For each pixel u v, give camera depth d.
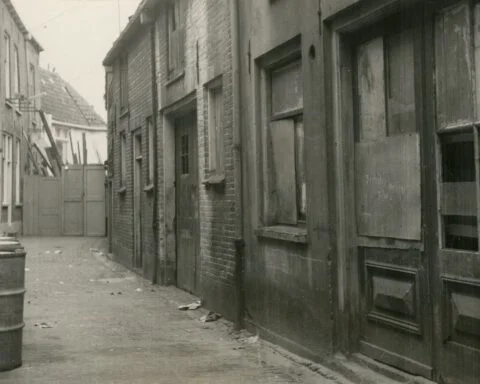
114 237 18.72
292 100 6.98
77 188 27.72
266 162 7.56
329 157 5.89
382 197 5.39
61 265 16.81
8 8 23.52
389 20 5.32
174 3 11.63
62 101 40.62
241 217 8.07
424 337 4.91
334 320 5.85
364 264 5.71
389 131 5.35
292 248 6.69
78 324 8.62
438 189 4.73
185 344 7.34
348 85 5.86
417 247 4.96
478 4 4.34
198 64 9.92
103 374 6.02
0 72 21.75
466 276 4.44
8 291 6.16
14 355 6.23
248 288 7.96
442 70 4.68
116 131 18.22
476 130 4.36
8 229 16.66
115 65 18.22
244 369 6.14
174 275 12.66
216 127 9.64
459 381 4.52
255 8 7.50
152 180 13.82
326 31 5.89
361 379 5.32
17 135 25.75
